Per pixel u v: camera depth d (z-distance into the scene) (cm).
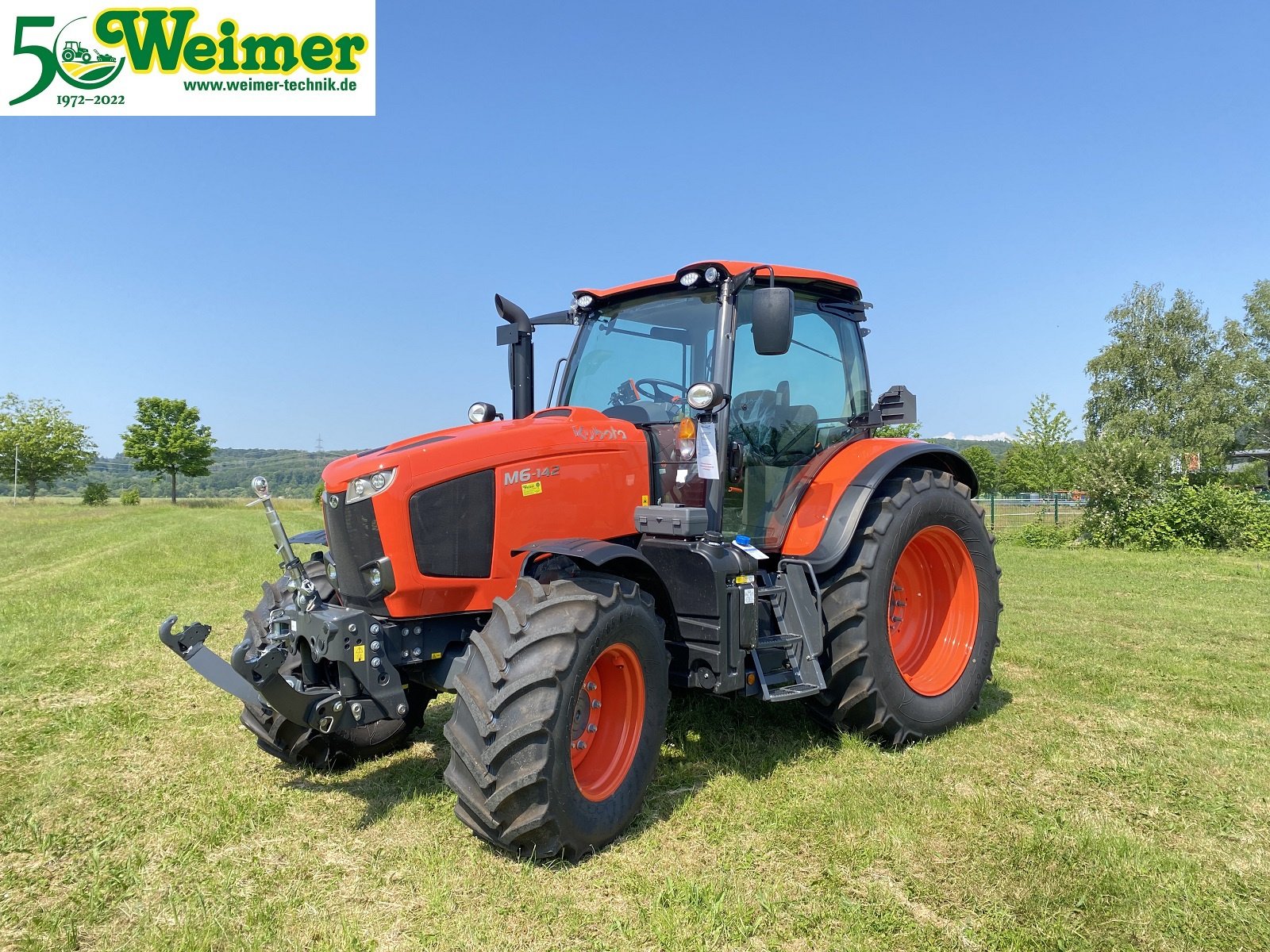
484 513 317
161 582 1007
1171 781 339
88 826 308
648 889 254
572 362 420
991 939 227
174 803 329
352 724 296
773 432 402
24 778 357
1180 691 477
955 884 256
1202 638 636
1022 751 378
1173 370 3731
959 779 344
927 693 398
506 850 272
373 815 315
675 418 375
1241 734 399
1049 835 286
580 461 343
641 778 298
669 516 324
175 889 260
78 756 382
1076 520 1678
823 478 404
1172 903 244
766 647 346
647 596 314
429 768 366
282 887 261
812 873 265
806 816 304
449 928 235
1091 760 364
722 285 368
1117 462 1556
